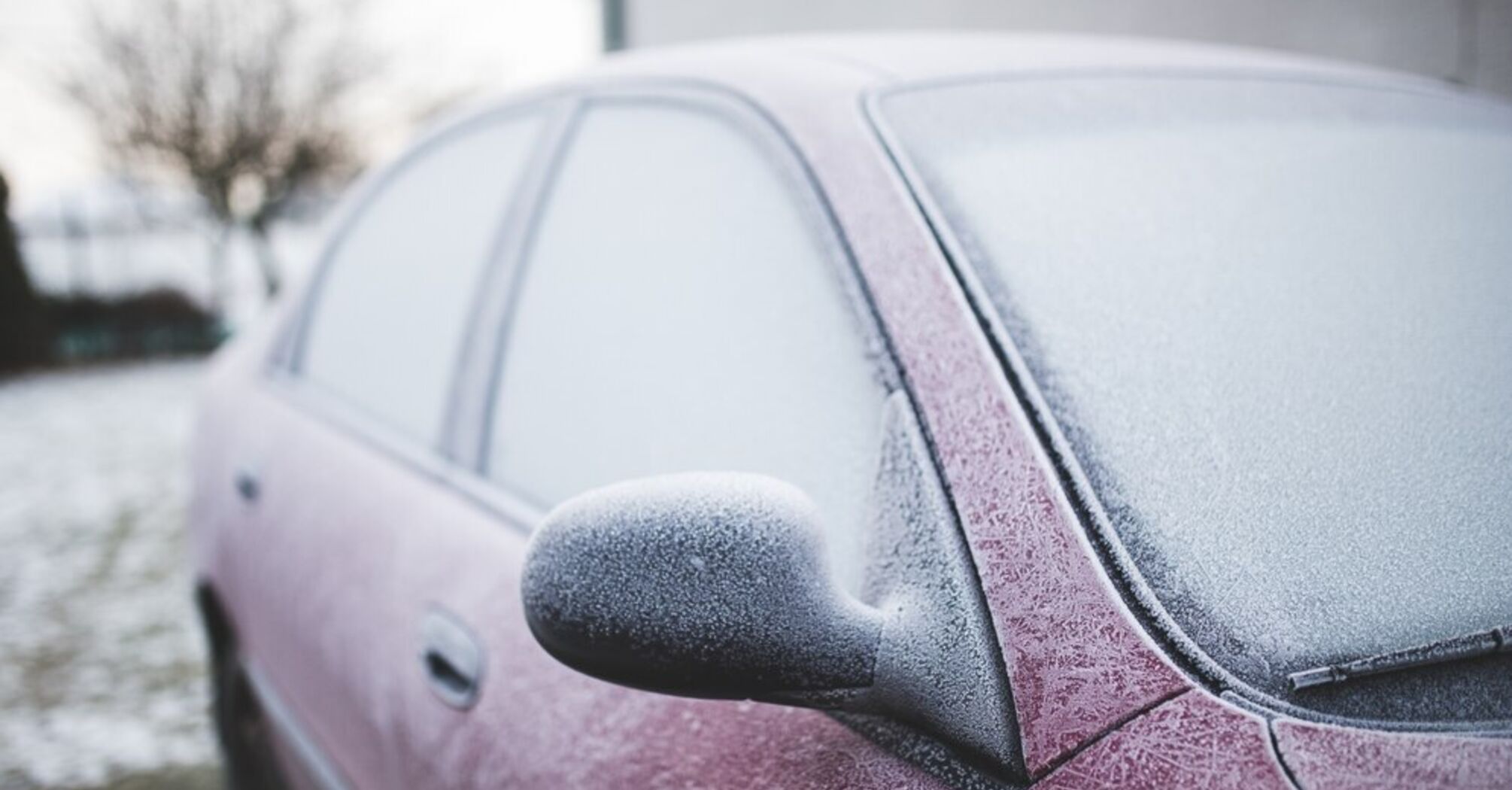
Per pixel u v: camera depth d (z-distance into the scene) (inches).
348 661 63.9
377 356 78.5
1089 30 178.5
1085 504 41.2
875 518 43.9
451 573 57.6
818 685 40.1
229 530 87.2
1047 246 48.5
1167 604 39.8
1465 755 37.5
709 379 52.1
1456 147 59.9
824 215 50.1
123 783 123.1
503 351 63.7
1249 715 37.8
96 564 209.3
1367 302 49.6
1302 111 59.9
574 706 49.1
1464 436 45.3
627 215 60.1
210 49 730.2
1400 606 40.7
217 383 104.9
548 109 71.4
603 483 54.4
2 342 575.8
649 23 272.5
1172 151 54.7
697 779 44.0
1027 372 44.0
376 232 89.1
